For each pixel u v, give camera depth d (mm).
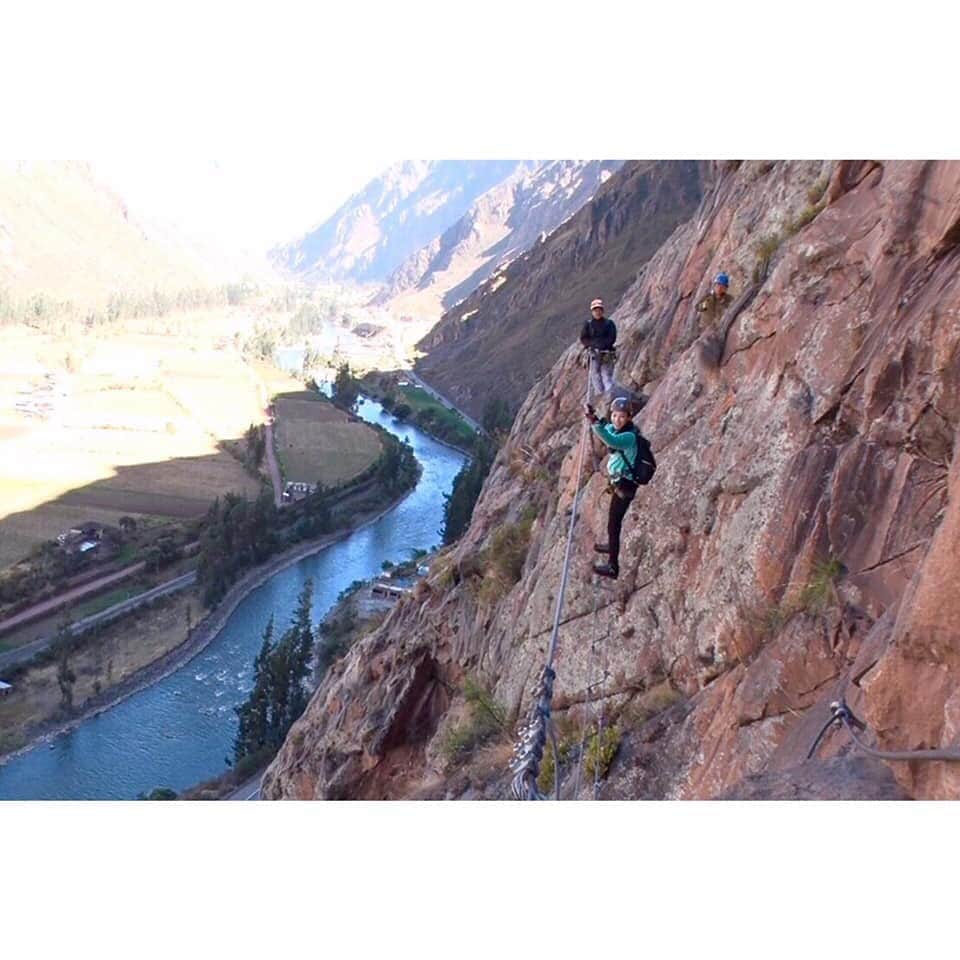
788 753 8266
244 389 178750
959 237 8930
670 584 11633
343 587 77188
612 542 9898
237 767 50188
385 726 19922
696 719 10125
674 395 13188
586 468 15297
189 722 57688
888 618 7754
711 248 15984
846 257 10406
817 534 9172
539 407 23312
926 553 7426
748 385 11414
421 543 89438
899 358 8922
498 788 13312
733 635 9992
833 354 9914
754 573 9750
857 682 7621
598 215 194625
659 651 11570
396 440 125625
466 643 19031
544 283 191500
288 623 70875
